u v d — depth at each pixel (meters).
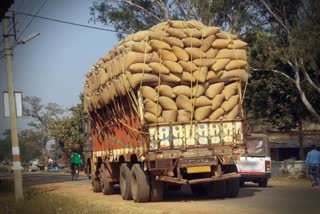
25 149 95.25
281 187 19.67
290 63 22.45
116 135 16.02
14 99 17.44
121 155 15.44
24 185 26.44
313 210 11.62
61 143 60.62
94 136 19.52
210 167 13.40
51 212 13.02
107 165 17.56
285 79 25.14
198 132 13.37
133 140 14.02
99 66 16.25
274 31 23.12
